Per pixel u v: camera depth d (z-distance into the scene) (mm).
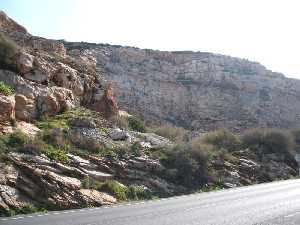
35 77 32094
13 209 17297
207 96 76500
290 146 43625
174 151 28406
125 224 13023
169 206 17719
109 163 24625
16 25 42031
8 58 31094
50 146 24062
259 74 89250
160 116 68125
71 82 35156
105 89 38625
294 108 84062
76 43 77375
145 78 73312
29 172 19719
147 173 25453
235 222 13359
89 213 16000
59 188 19688
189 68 79750
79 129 29219
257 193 22641
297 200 19047
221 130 43188
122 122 34812
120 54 76000
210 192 24438
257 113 77812
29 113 28922
